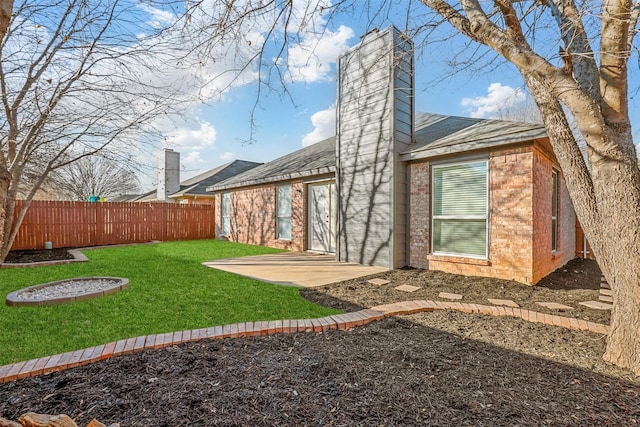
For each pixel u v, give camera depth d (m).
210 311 4.34
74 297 4.72
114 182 24.08
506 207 6.43
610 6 2.83
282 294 5.35
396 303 4.66
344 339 3.45
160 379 2.52
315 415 2.13
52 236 12.04
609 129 2.85
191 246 12.90
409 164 8.02
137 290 5.45
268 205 12.88
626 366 2.81
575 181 3.33
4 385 2.42
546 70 2.86
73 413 2.10
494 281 6.36
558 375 2.70
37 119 7.41
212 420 2.06
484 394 2.40
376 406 2.24
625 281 2.85
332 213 10.58
